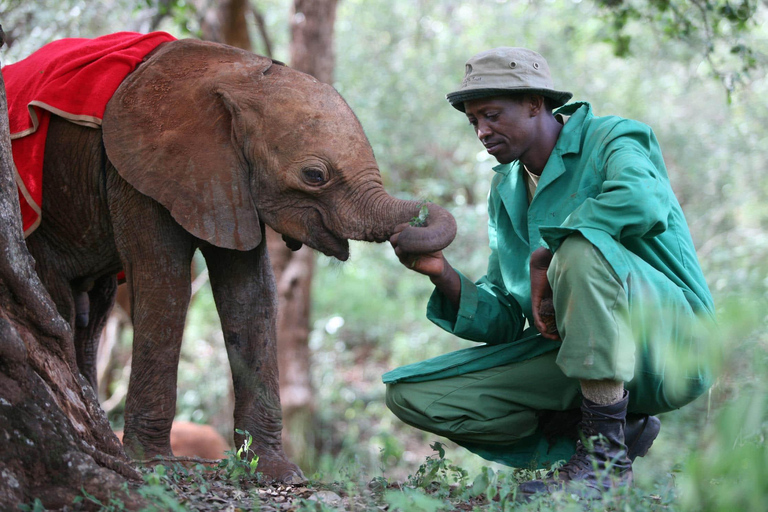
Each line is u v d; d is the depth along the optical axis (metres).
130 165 3.85
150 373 3.93
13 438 2.61
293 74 4.01
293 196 3.91
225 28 9.95
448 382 3.59
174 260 3.96
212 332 12.79
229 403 11.38
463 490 3.31
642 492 3.07
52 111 3.89
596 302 2.98
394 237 3.60
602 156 3.37
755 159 12.03
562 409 3.54
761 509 2.13
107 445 3.07
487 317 3.62
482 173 12.76
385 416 12.12
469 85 3.43
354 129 3.93
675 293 3.18
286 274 10.58
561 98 3.51
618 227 3.05
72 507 2.59
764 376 2.14
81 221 4.16
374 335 14.27
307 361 10.65
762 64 6.64
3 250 2.90
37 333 2.97
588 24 12.93
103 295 4.86
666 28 6.55
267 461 3.95
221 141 3.91
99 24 8.18
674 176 12.58
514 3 13.80
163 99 3.94
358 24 14.59
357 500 3.09
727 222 11.97
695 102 12.98
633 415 3.48
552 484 3.07
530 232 3.51
